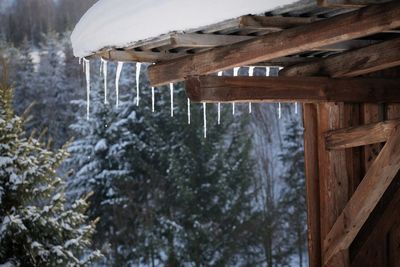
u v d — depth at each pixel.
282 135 37.25
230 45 5.04
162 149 28.50
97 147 29.38
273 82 5.46
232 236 27.00
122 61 5.65
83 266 13.98
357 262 5.86
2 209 13.27
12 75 46.53
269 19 4.40
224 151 28.03
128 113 30.11
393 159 4.96
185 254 26.58
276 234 28.41
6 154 13.41
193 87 5.25
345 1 3.96
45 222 13.42
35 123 42.69
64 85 45.09
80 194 29.28
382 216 5.89
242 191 27.67
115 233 28.11
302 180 30.53
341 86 5.72
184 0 4.64
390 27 3.99
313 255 6.01
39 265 13.32
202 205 27.25
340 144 5.75
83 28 5.63
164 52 5.69
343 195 5.88
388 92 5.86
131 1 5.17
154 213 27.48
